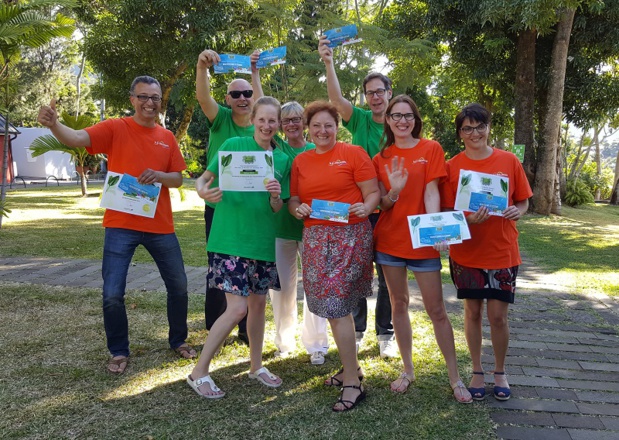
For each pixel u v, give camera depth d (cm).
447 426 268
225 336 301
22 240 823
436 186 290
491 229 285
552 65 1378
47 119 301
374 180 287
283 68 1184
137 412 280
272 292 360
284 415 279
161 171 346
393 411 284
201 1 1214
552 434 261
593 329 430
